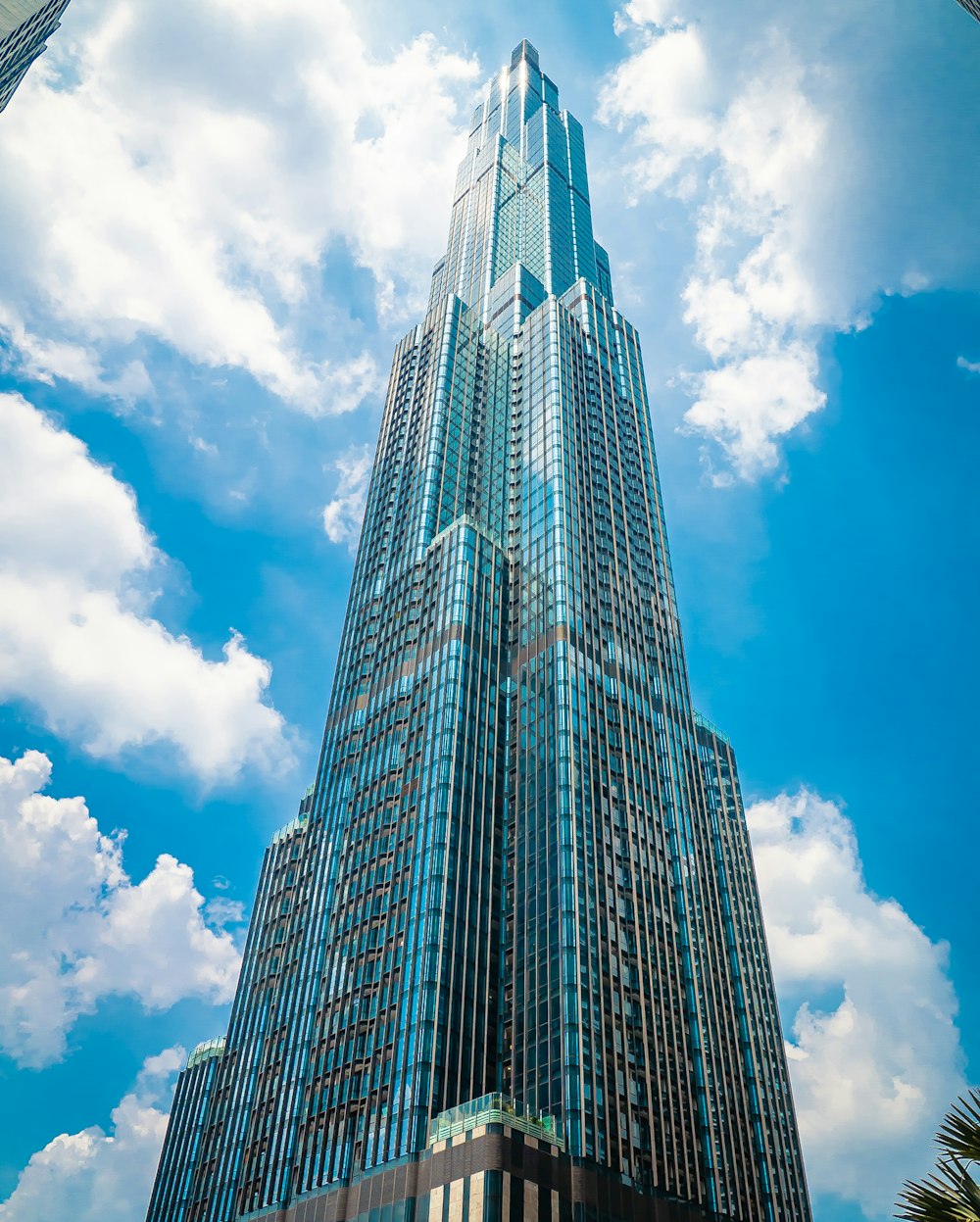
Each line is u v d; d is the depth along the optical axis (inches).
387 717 4990.2
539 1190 2999.5
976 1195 928.9
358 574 6063.0
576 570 5300.2
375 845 4480.8
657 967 4104.3
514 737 4756.4
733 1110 4037.9
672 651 5703.7
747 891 5861.2
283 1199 3570.4
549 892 4018.2
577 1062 3427.7
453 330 6712.6
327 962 4269.2
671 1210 3363.7
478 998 3806.6
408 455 6279.5
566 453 5920.3
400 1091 3454.7
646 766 4862.2
